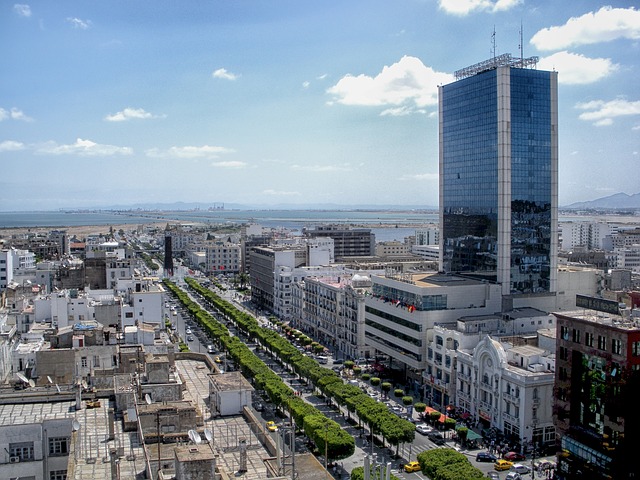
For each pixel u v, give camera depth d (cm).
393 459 16138
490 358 18338
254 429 12581
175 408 11106
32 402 11919
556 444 16675
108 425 10962
